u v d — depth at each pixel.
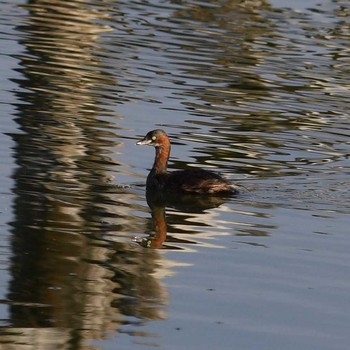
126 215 15.05
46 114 19.64
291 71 24.62
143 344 10.98
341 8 31.62
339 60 26.08
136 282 12.61
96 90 21.58
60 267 12.92
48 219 14.55
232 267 13.22
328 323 11.73
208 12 29.44
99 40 25.64
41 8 27.72
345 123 20.92
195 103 21.30
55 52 24.23
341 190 16.64
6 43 24.61
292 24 29.20
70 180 16.34
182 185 16.08
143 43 25.77
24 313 11.62
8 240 13.65
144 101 21.09
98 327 11.39
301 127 20.36
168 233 14.38
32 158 17.16
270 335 11.37
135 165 17.47
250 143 18.98
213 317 11.73
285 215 15.32
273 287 12.66
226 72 23.97
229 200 15.91
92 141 18.31
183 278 12.82
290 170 17.53
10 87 21.20
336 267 13.38
